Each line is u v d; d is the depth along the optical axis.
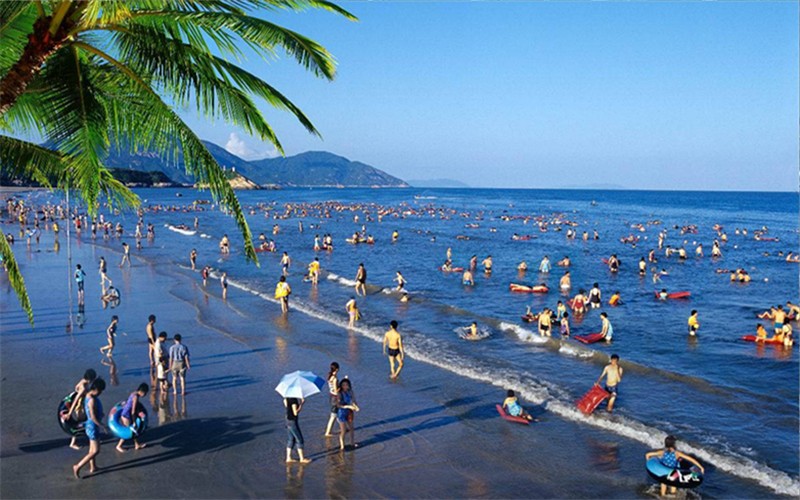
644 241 64.69
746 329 25.89
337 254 52.41
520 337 23.64
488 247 58.38
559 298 32.94
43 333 22.17
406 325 25.66
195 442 13.03
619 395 17.06
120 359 18.95
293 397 12.05
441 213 113.38
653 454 11.75
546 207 144.00
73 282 34.16
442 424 14.56
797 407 16.00
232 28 7.82
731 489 11.52
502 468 12.27
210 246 57.16
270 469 11.91
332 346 21.72
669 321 27.34
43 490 10.62
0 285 32.44
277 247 57.47
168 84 8.44
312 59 8.05
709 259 50.06
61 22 7.02
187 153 8.49
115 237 64.19
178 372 15.62
